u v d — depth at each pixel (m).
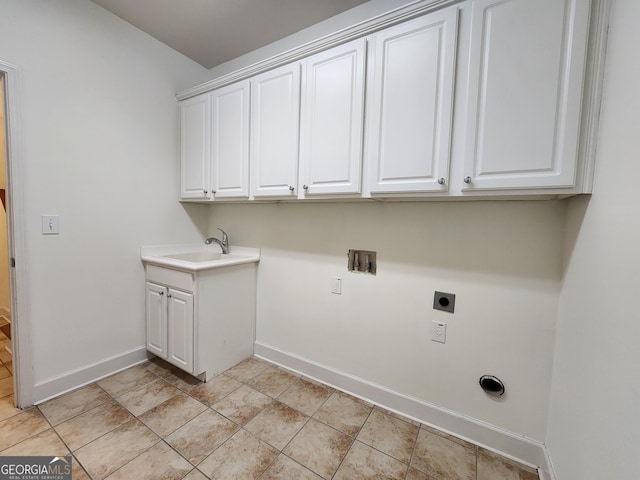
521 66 1.09
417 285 1.64
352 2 1.78
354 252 1.85
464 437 1.52
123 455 1.34
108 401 1.72
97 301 1.93
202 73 2.51
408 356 1.68
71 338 1.81
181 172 2.34
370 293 1.80
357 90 1.45
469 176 1.19
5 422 1.51
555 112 1.04
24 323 1.60
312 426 1.57
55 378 1.75
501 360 1.43
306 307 2.08
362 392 1.83
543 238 1.33
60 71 1.68
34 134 1.60
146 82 2.12
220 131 2.05
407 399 1.68
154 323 2.12
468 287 1.50
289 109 1.70
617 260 0.83
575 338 1.10
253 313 2.32
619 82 0.88
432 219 1.59
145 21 1.97
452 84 1.21
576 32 1.00
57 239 1.72
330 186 1.56
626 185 0.80
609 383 0.82
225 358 2.10
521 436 1.40
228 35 2.11
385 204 1.74
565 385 1.16
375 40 1.40
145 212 2.16
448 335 1.56
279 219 2.19
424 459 1.38
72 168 1.76
